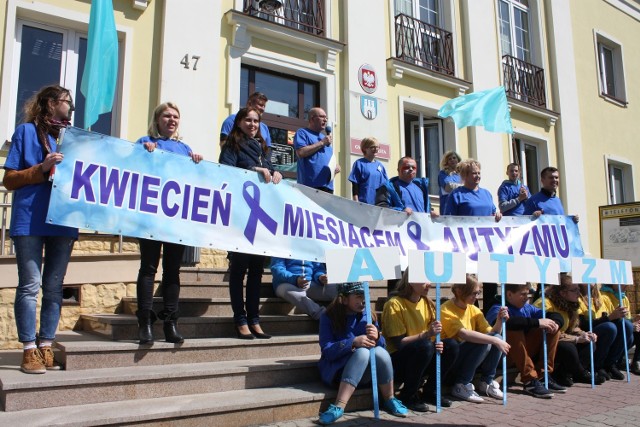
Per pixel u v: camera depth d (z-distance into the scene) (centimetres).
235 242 433
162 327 432
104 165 378
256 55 766
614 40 1367
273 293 555
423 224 564
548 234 622
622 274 579
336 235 501
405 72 930
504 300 481
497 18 1094
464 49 1037
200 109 696
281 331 493
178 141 445
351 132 837
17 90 606
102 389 338
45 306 362
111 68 468
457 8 1037
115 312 541
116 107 652
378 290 616
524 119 1116
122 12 662
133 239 586
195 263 644
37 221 352
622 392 499
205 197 424
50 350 363
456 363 456
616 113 1335
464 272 432
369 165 604
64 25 635
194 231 413
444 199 707
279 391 385
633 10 1447
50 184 360
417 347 412
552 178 642
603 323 568
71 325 513
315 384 414
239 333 438
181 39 693
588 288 543
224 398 357
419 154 972
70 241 370
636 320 613
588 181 1216
